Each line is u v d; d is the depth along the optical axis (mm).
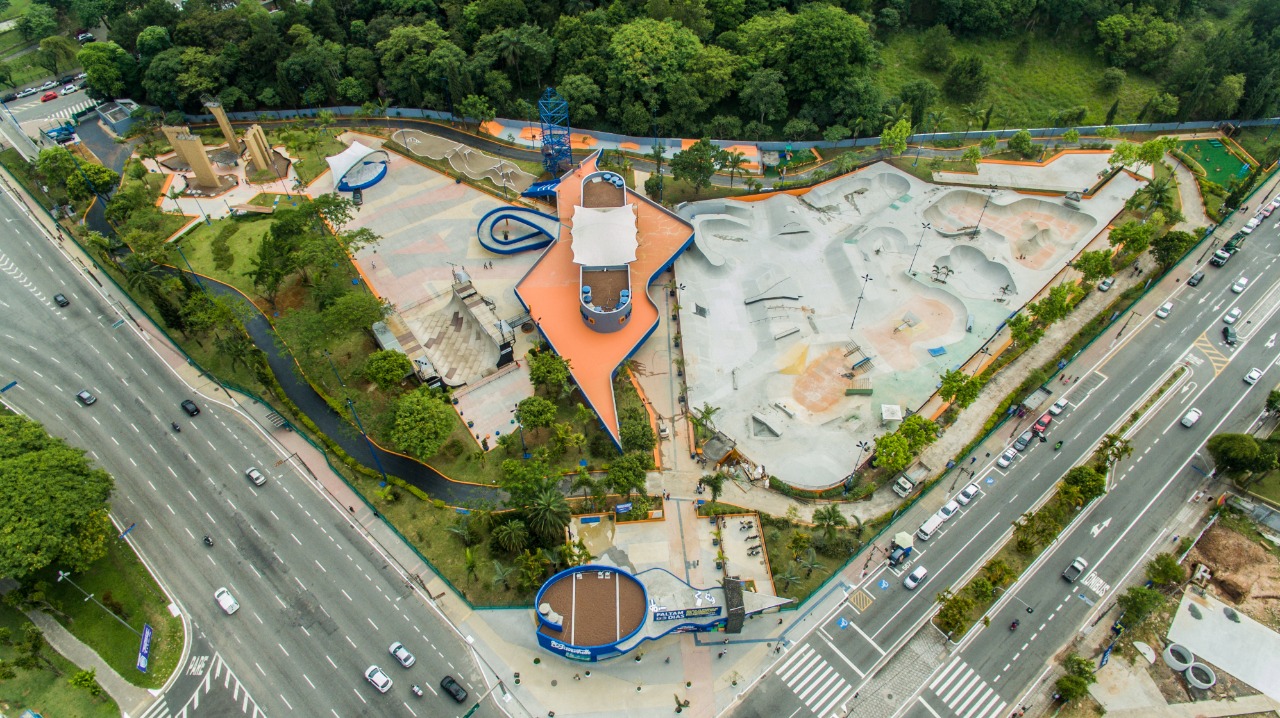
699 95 190750
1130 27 199125
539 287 146750
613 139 194750
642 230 158000
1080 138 191375
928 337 144000
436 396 126250
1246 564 109375
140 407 130500
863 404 132625
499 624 103375
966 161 184375
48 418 127938
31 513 99688
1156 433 126625
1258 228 163125
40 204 169625
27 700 95875
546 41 195000
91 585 106562
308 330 129250
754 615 104188
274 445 125688
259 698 96375
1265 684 97500
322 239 148125
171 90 196000
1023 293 152250
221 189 178375
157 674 98688
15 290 149875
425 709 95438
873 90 185125
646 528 113562
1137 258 157625
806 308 150375
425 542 112062
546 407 119000
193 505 116750
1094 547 112125
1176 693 97062
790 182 180000
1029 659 100375
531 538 107688
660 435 126875
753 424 129875
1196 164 179625
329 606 105125
